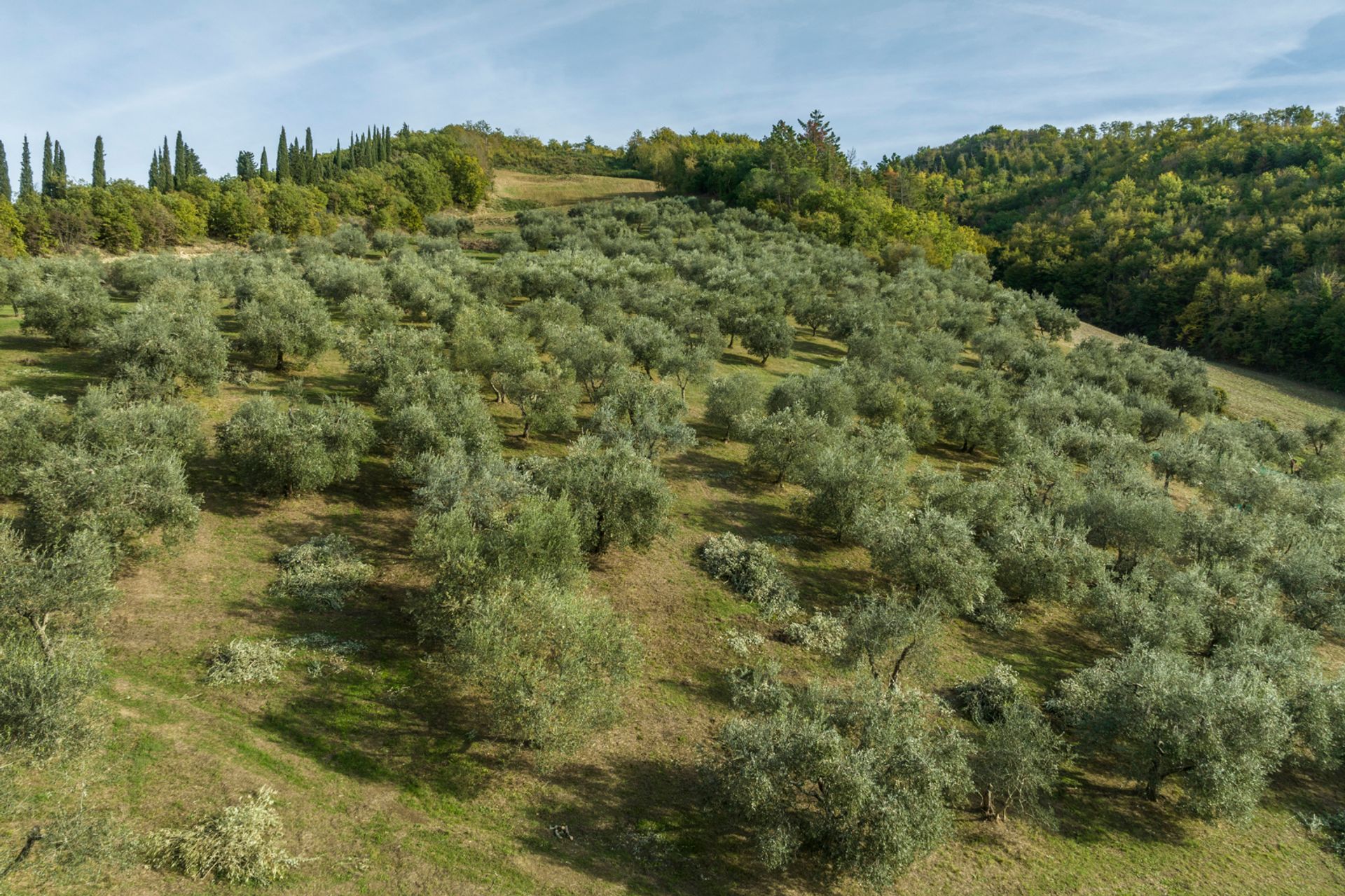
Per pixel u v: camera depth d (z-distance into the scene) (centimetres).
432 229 12206
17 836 1642
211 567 3020
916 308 9119
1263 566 4053
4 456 3039
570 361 5253
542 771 2206
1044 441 5456
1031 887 2108
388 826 1961
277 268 7350
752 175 15812
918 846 1914
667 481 4512
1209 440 6072
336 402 4056
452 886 1805
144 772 1944
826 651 3084
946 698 2886
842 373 6053
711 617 3234
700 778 2262
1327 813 2609
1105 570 3616
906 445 4788
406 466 3694
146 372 4144
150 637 2533
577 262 8931
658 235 12050
